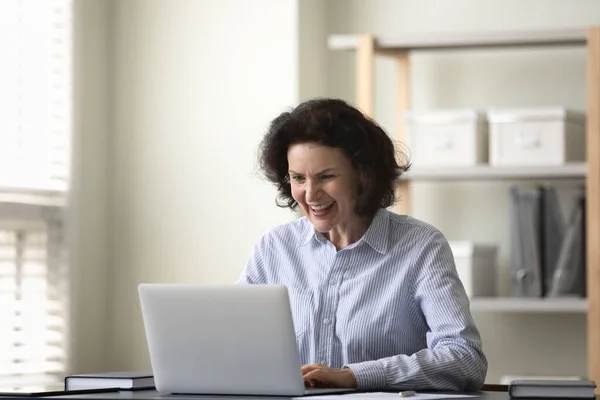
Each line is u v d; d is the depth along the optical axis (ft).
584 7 15.51
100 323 15.88
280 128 8.80
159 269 15.84
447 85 15.89
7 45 14.15
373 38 14.74
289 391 7.29
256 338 7.29
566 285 14.11
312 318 9.02
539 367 15.37
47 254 14.69
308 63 15.83
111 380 8.06
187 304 7.47
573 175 13.93
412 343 8.88
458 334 8.38
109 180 16.07
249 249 15.43
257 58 15.51
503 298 14.74
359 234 9.09
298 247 9.41
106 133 16.06
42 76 14.70
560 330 15.31
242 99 15.55
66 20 15.15
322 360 8.95
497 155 14.24
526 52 15.64
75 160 15.21
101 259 15.92
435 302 8.58
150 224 15.89
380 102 16.17
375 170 8.75
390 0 16.22
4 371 13.79
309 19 15.87
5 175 14.03
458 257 14.33
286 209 15.28
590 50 13.79
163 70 15.92
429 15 16.07
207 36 15.75
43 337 14.52
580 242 14.11
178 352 7.54
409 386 8.06
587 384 7.17
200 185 15.70
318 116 8.57
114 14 16.16
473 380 8.30
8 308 14.03
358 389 7.95
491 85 15.75
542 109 14.07
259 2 15.51
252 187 15.43
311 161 8.59
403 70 15.58
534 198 14.29
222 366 7.42
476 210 15.71
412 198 15.96
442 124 14.39
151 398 7.22
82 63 15.51
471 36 14.43
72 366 15.10
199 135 15.72
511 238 14.38
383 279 8.88
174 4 15.90
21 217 14.21
